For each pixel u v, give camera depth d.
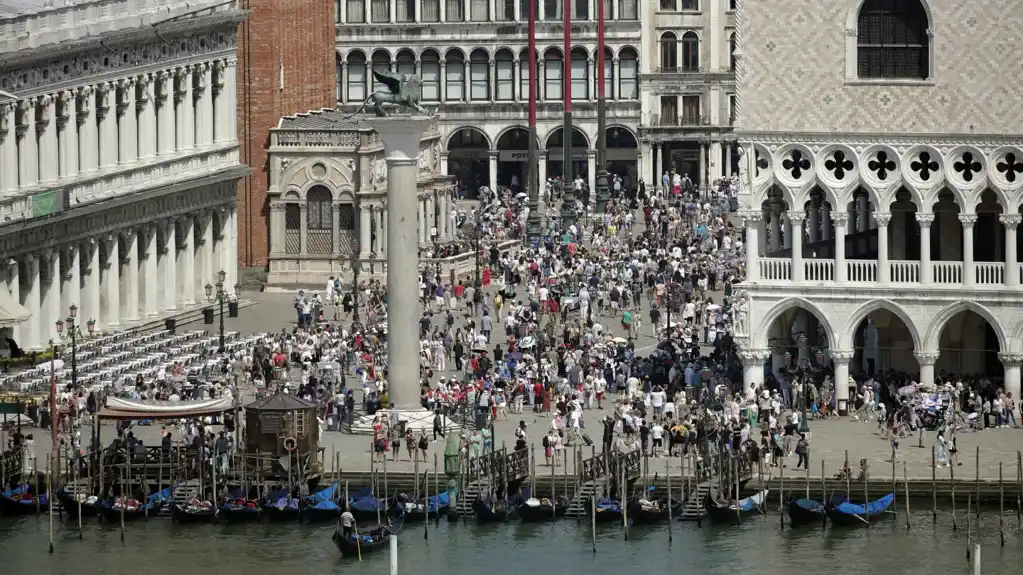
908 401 191.12
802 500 172.25
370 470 180.75
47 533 172.12
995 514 174.50
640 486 177.75
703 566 163.75
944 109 195.25
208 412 179.12
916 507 176.62
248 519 174.25
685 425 185.75
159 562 165.25
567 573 162.50
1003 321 195.75
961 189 195.75
